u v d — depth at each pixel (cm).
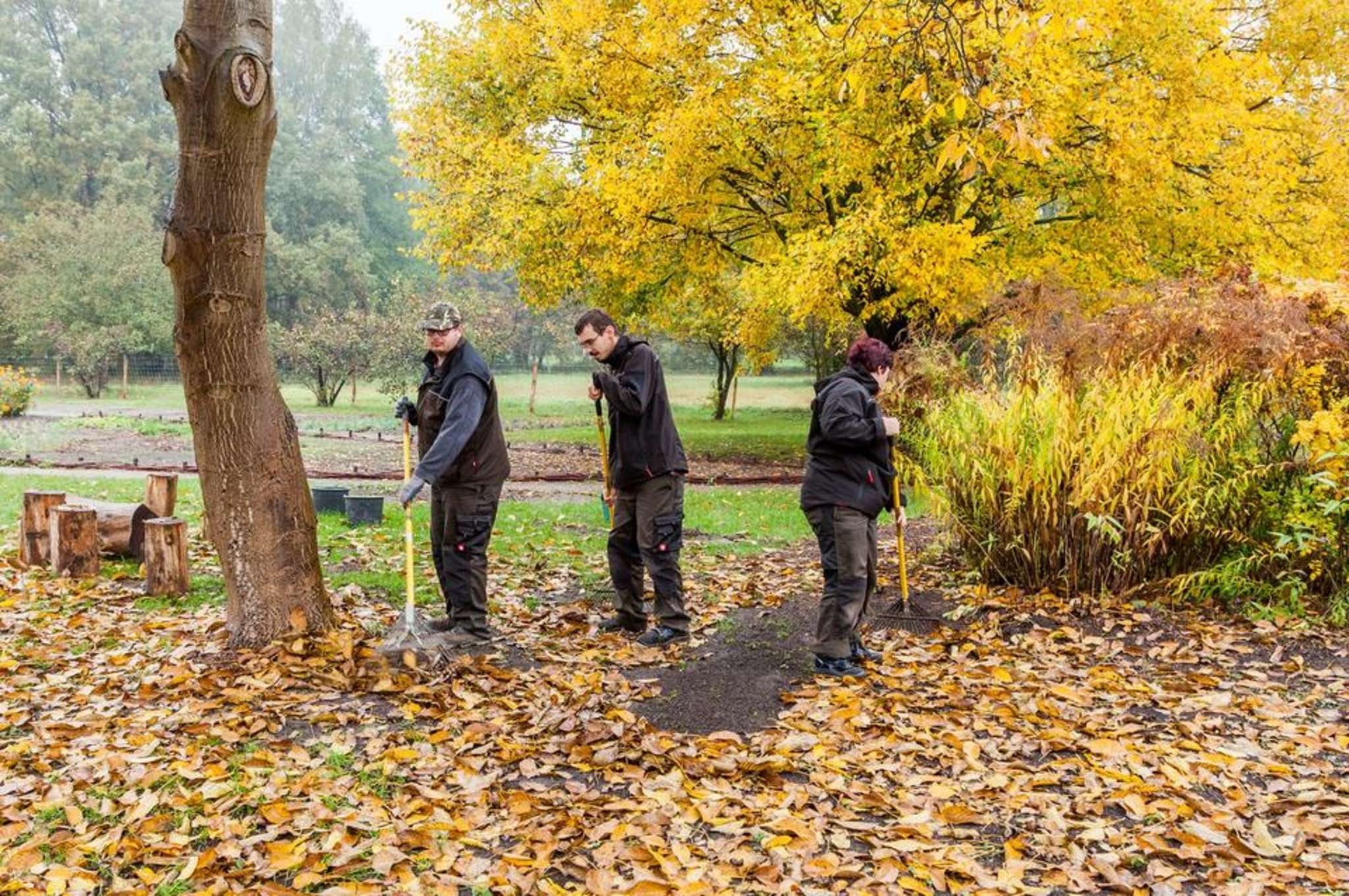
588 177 1386
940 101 1096
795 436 2530
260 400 518
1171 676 516
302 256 5888
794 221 1450
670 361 5719
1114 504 624
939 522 772
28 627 577
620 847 338
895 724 452
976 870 329
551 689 489
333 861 325
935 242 1178
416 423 571
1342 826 360
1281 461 654
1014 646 570
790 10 1289
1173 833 352
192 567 746
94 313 4262
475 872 324
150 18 7825
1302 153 1340
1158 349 704
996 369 796
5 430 2084
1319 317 697
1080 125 1212
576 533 962
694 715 467
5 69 6888
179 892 310
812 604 663
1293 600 613
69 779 381
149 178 6278
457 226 1688
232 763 396
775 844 340
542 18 1499
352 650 513
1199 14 1180
